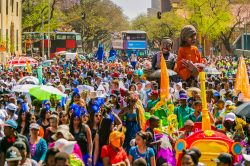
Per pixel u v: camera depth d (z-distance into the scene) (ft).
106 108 55.72
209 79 105.91
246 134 55.72
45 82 108.37
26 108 59.62
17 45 295.69
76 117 51.06
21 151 40.47
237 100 74.69
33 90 67.97
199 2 341.62
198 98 67.41
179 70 88.48
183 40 89.10
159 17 211.61
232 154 47.24
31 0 330.13
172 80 88.84
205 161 47.24
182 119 61.36
